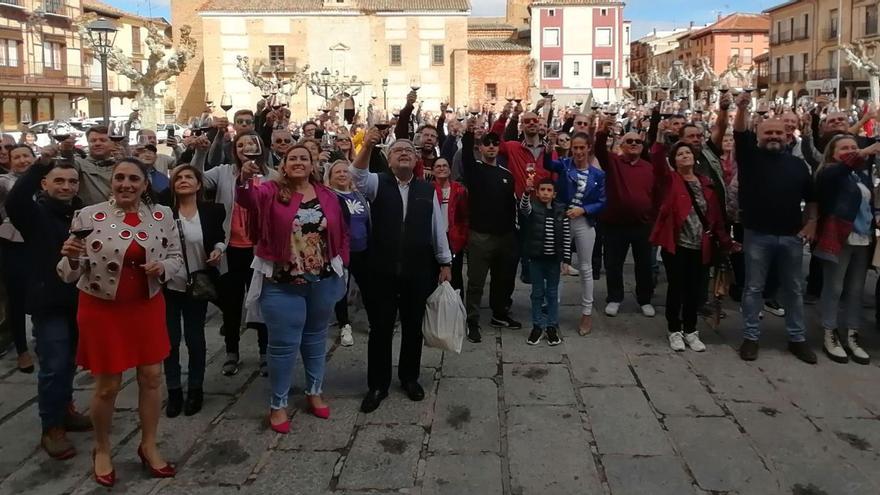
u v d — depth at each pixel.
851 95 47.56
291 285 4.75
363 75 51.56
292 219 4.70
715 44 74.06
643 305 7.62
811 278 8.03
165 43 19.45
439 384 5.65
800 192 6.01
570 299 8.31
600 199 6.82
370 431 4.82
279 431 4.80
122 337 4.09
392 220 5.21
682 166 6.32
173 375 5.10
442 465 4.34
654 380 5.68
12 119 43.38
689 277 6.38
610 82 56.09
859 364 6.03
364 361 6.25
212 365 6.21
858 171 6.11
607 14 55.69
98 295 4.00
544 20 55.72
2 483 4.20
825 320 6.23
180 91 54.34
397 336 6.97
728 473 4.21
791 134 7.67
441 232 5.45
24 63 43.94
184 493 4.07
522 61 55.09
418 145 7.42
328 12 50.88
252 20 50.97
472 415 5.05
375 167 6.50
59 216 4.60
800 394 5.38
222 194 5.92
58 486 4.16
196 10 54.53
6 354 6.54
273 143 6.95
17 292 5.93
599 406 5.18
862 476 4.18
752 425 4.84
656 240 6.38
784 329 7.06
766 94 55.66
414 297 5.33
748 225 6.13
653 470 4.25
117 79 54.84
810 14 53.22
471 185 6.76
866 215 6.04
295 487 4.10
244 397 5.46
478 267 6.73
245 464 4.39
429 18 51.38
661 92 10.87
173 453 4.55
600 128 7.19
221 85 51.38
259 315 4.91
